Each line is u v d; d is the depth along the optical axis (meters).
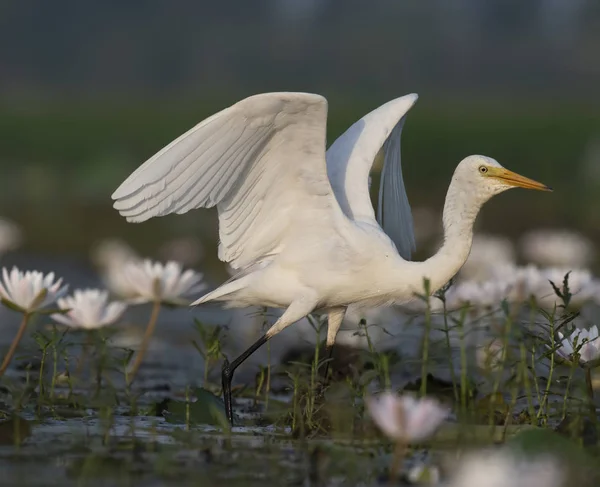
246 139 9.91
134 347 14.98
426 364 8.88
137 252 27.23
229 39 115.25
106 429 9.11
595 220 31.19
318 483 7.73
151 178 9.79
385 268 10.50
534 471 7.77
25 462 8.18
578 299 11.73
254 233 10.64
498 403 10.14
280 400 11.19
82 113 61.50
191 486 7.57
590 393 9.27
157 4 116.88
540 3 117.31
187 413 9.82
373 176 18.81
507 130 47.72
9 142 47.16
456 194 10.62
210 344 10.96
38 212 32.66
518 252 26.08
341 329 11.07
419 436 6.89
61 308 11.44
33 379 11.85
